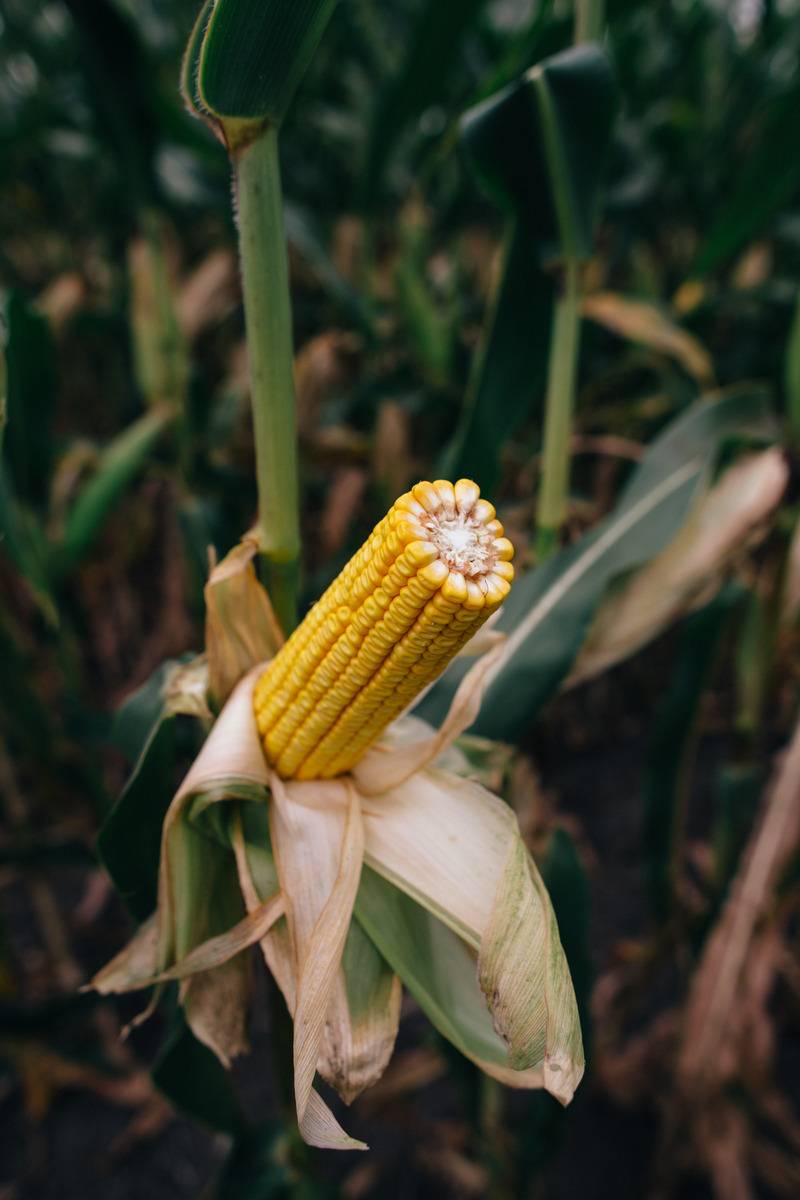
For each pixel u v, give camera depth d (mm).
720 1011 643
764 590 694
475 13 754
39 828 1125
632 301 872
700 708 717
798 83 643
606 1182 903
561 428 537
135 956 416
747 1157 875
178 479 936
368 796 413
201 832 410
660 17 1409
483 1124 764
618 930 1176
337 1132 350
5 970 951
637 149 1050
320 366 1090
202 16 328
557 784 1438
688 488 562
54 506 1024
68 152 1199
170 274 1114
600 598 534
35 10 1430
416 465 1101
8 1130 962
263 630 420
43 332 641
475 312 1210
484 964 363
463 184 1142
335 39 1285
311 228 972
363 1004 392
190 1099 520
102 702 1477
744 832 757
